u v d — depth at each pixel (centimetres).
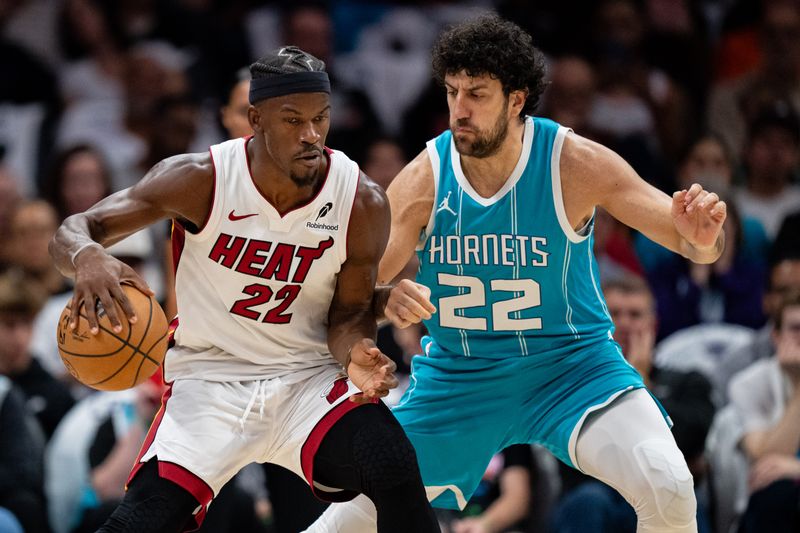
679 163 2280
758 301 1827
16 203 1972
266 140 906
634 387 1034
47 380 1598
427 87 2298
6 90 2289
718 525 1504
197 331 959
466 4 2488
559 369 1062
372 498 911
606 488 1405
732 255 1836
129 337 880
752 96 2345
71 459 1483
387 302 927
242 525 1423
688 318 1825
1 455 1455
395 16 2433
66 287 1827
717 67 2473
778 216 2103
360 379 919
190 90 2272
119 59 2339
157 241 1742
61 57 2362
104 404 1517
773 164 2103
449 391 1084
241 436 941
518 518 1475
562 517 1387
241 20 2405
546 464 1498
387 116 2361
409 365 1552
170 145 2066
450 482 1106
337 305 970
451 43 997
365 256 955
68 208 1947
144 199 917
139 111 2228
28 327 1578
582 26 2431
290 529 1257
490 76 989
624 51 2405
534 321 1057
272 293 944
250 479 1555
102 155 1980
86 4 2347
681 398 1474
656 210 1012
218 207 923
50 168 1955
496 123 1004
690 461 1461
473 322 1066
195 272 952
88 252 877
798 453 1461
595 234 1864
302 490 1255
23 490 1446
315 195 930
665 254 1903
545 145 1041
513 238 1041
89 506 1448
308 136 896
